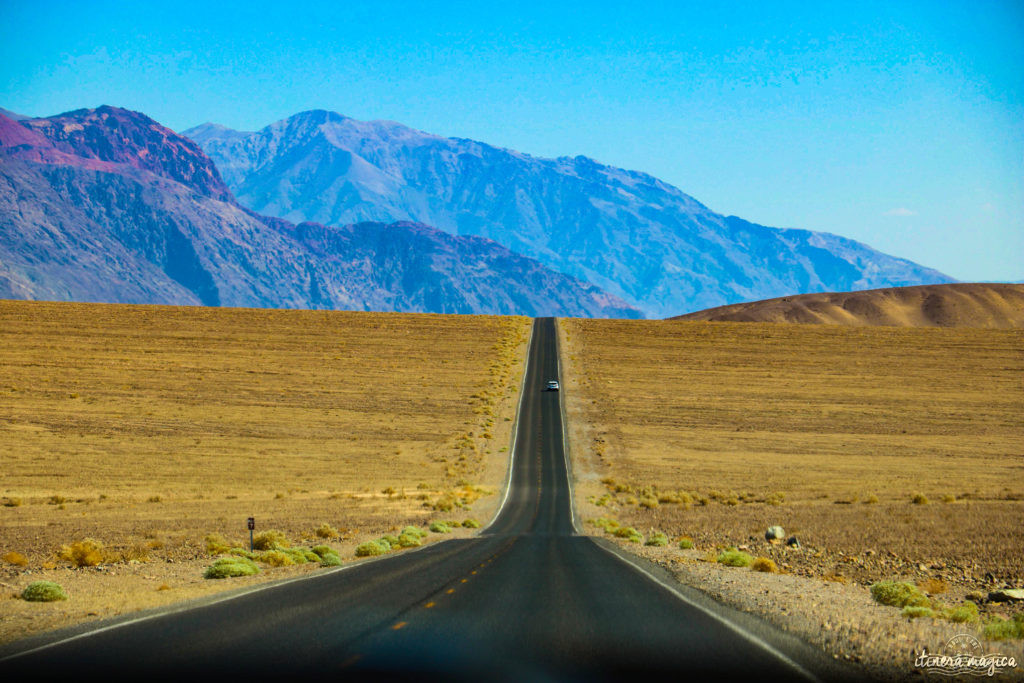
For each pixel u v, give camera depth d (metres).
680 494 56.69
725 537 34.00
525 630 11.20
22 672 8.91
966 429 87.25
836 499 54.25
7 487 53.09
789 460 74.06
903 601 15.36
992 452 77.25
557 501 56.25
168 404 88.06
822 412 94.38
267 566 21.42
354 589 15.27
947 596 18.17
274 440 76.50
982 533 33.03
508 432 85.12
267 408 88.88
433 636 10.72
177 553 25.42
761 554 27.47
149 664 9.19
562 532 37.97
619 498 58.16
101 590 16.03
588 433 84.69
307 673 8.78
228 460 67.81
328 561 21.38
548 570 18.73
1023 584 20.52
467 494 57.81
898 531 34.28
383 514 44.47
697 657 9.76
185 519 39.19
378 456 72.56
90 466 62.38
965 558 25.81
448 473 67.56
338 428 82.56
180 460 66.69
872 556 26.55
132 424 78.94
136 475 60.16
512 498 57.94
